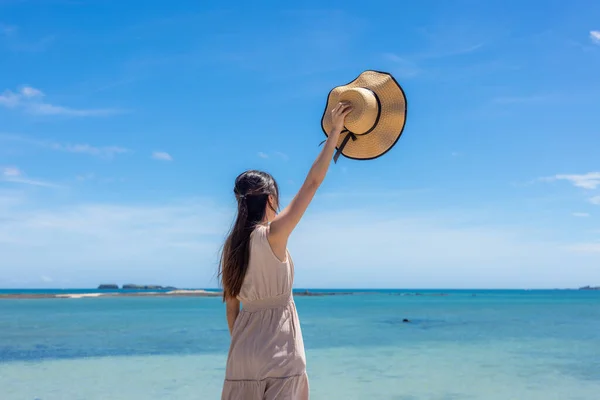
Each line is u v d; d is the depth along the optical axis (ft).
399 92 9.38
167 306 166.71
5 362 44.06
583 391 32.53
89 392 31.60
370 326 86.43
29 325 84.12
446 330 78.02
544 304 214.69
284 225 8.39
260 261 8.54
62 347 54.39
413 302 240.94
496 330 78.07
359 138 9.51
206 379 36.06
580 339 64.54
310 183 8.58
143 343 58.03
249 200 8.95
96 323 89.10
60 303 190.39
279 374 8.29
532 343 59.62
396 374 38.42
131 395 30.81
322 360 45.73
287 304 8.64
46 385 33.73
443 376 37.68
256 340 8.39
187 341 60.23
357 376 37.58
